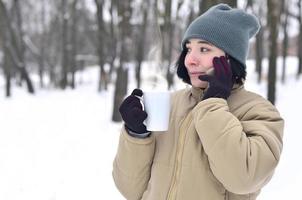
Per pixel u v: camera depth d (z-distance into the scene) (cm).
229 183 196
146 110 212
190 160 209
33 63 5059
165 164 218
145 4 2689
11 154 887
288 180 676
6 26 2717
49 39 4025
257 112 210
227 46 212
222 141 192
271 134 203
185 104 224
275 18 1243
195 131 211
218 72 205
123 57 1382
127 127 224
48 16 4031
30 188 664
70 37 3584
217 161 195
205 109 198
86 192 650
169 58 2198
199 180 207
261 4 3033
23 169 768
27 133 1149
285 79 2966
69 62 3766
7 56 2633
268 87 1265
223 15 215
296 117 1325
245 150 193
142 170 228
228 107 206
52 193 645
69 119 1444
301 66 3067
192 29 218
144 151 222
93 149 944
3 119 1433
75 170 764
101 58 2792
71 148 953
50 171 755
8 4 3194
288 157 809
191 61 217
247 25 218
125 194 241
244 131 205
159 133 225
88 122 1363
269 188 646
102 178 716
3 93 2697
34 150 927
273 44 1245
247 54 222
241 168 192
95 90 2969
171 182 214
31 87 2723
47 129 1219
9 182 690
